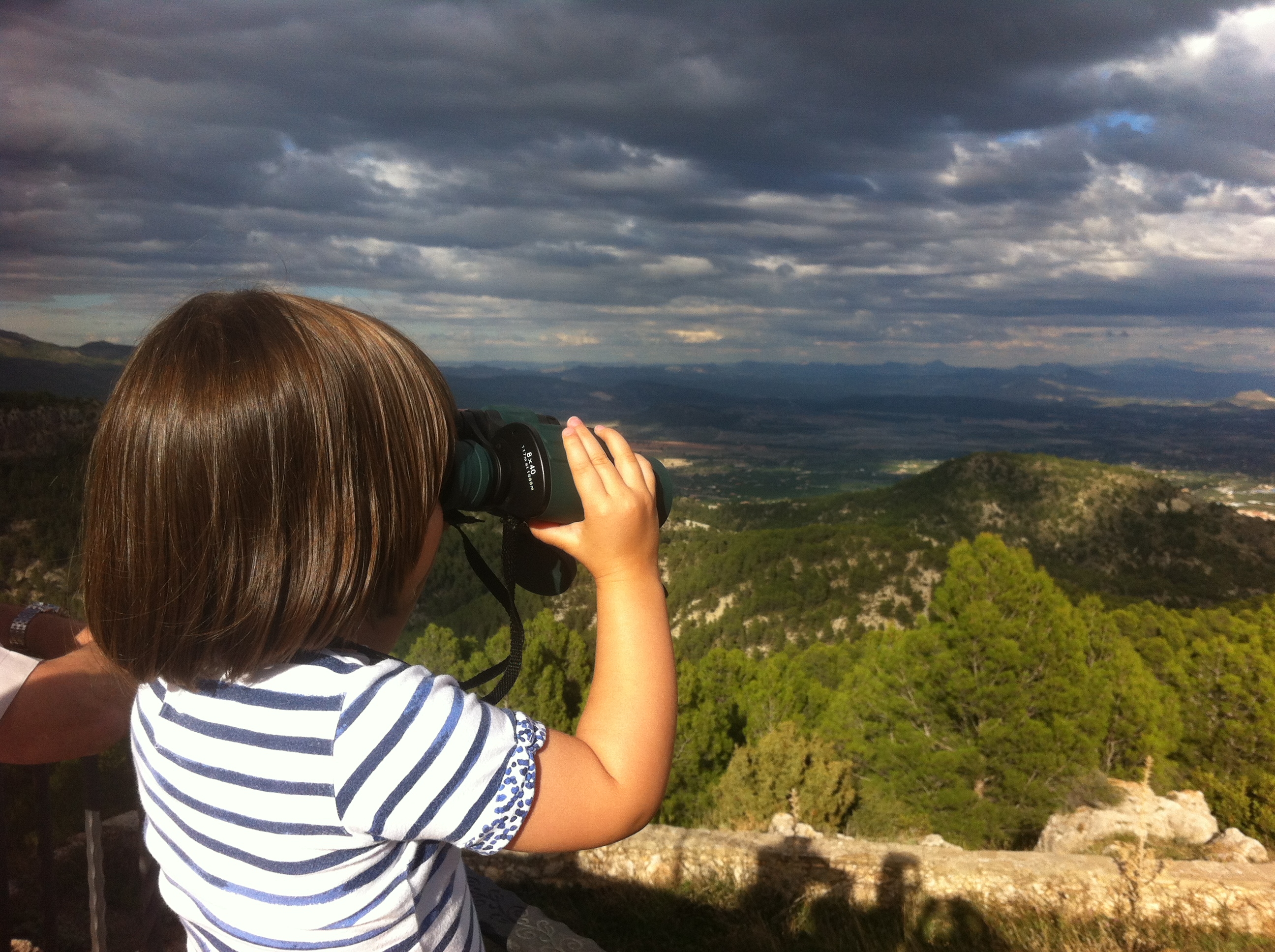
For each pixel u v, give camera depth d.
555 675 11.53
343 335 0.70
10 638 1.04
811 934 5.26
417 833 0.67
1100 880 5.39
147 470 0.65
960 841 10.53
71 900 3.96
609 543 0.74
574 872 5.85
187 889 0.75
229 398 0.63
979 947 4.91
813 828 8.29
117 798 4.98
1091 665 12.18
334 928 0.69
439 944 0.77
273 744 0.67
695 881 5.80
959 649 11.67
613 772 0.72
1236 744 14.47
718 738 12.42
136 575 0.66
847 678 16.75
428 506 0.72
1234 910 5.10
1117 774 11.64
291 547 0.64
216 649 0.66
